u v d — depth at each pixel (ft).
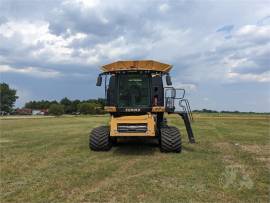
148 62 43.96
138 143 51.55
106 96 44.88
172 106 47.88
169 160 37.17
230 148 47.96
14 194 24.27
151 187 25.93
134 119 40.57
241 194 24.27
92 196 23.79
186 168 32.81
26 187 26.03
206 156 40.14
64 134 72.38
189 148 47.37
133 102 43.88
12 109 436.35
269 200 23.04
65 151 44.60
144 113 43.91
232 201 22.77
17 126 104.01
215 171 31.42
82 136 67.15
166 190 25.11
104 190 25.20
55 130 85.25
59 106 331.98
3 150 46.11
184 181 27.68
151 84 44.11
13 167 33.60
